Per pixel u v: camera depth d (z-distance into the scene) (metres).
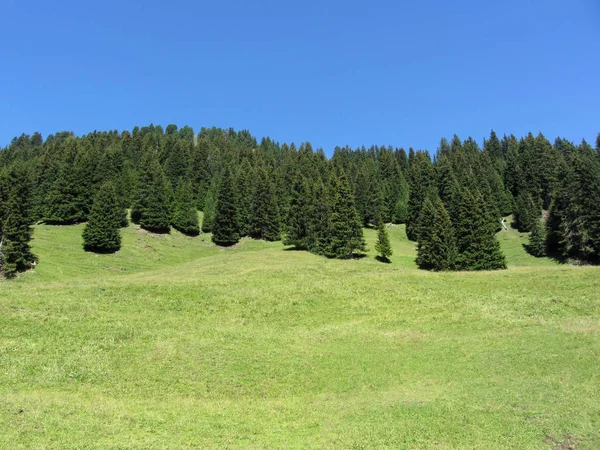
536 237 93.44
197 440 15.82
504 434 16.00
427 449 15.05
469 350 27.47
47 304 32.66
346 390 22.39
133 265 79.31
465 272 53.19
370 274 53.38
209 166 157.25
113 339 27.55
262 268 56.84
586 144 139.00
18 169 71.00
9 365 22.61
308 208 89.25
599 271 45.97
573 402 18.62
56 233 87.19
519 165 137.25
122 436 15.60
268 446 15.55
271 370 24.67
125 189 117.31
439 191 126.62
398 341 29.94
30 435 14.88
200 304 37.44
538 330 30.42
